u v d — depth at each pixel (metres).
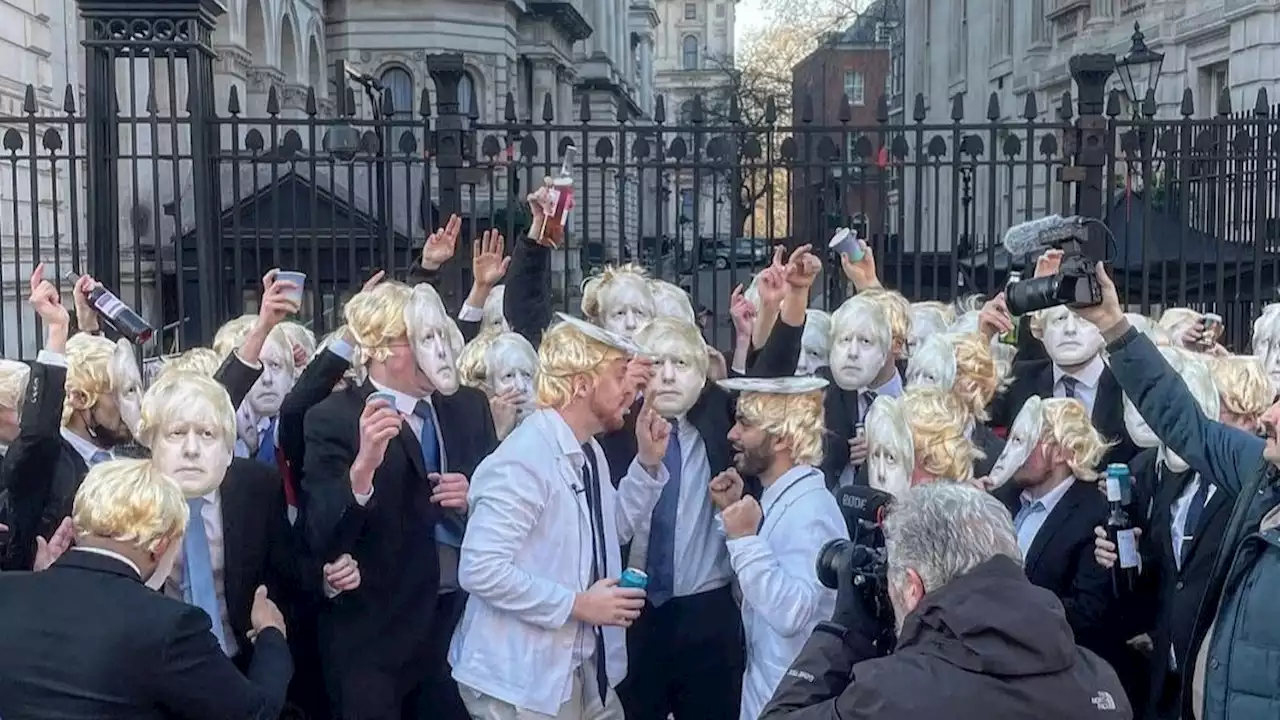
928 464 3.82
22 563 3.57
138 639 2.76
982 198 22.53
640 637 4.27
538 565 3.56
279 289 4.20
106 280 7.73
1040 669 2.43
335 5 34.06
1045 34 22.62
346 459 3.87
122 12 7.61
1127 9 18.72
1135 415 4.10
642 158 8.01
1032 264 5.06
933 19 31.56
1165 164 9.91
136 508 2.88
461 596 4.22
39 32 14.52
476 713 3.60
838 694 2.84
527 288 5.64
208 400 3.43
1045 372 5.52
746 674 3.85
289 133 7.91
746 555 3.57
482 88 35.28
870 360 4.74
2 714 2.71
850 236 5.64
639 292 4.96
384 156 7.96
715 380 4.48
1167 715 3.81
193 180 7.74
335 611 3.94
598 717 3.75
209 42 8.02
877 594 2.88
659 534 4.23
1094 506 4.00
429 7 34.41
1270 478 3.14
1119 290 9.72
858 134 9.99
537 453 3.56
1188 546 3.68
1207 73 16.39
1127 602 3.96
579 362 3.61
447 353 4.02
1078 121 7.86
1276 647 2.92
